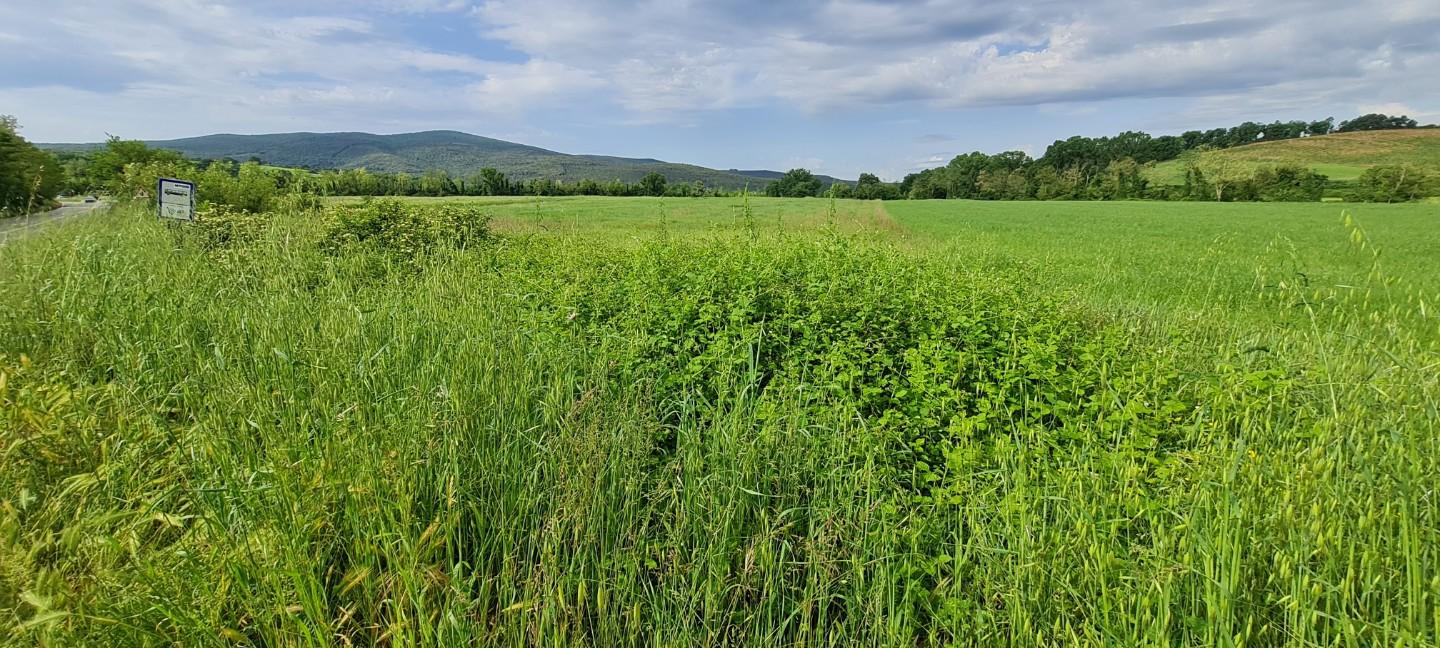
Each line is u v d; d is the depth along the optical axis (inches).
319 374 150.2
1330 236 969.5
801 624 99.1
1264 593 90.6
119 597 84.4
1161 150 3629.4
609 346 208.2
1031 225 1267.2
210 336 182.7
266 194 668.7
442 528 110.4
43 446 111.3
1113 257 603.5
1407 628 76.3
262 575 91.4
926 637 110.0
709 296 250.5
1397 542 88.0
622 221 1147.9
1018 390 185.3
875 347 213.3
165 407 135.3
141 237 338.6
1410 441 91.4
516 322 229.8
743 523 123.0
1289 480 99.7
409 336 183.0
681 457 138.8
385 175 2284.7
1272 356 188.5
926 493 149.1
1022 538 100.3
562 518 110.4
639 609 101.6
